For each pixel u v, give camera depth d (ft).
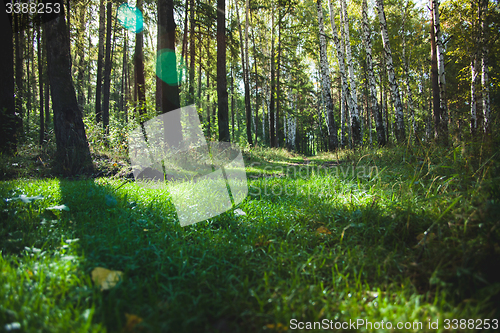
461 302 5.53
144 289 6.14
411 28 74.59
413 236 8.54
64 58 22.58
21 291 5.27
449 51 59.06
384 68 84.74
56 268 6.06
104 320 4.92
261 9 74.64
